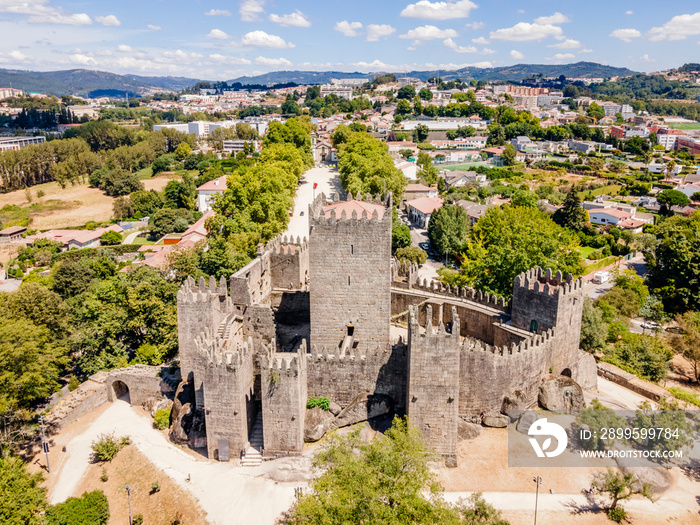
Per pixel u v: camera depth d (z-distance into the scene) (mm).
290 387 59594
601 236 175625
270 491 57750
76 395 77562
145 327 92312
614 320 99375
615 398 73375
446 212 148500
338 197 183875
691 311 109750
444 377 57688
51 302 90375
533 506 52656
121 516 57625
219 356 63875
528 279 71062
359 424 61312
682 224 167500
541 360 65812
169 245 168250
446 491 54562
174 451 66000
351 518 45719
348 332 69688
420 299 82875
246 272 79750
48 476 64875
